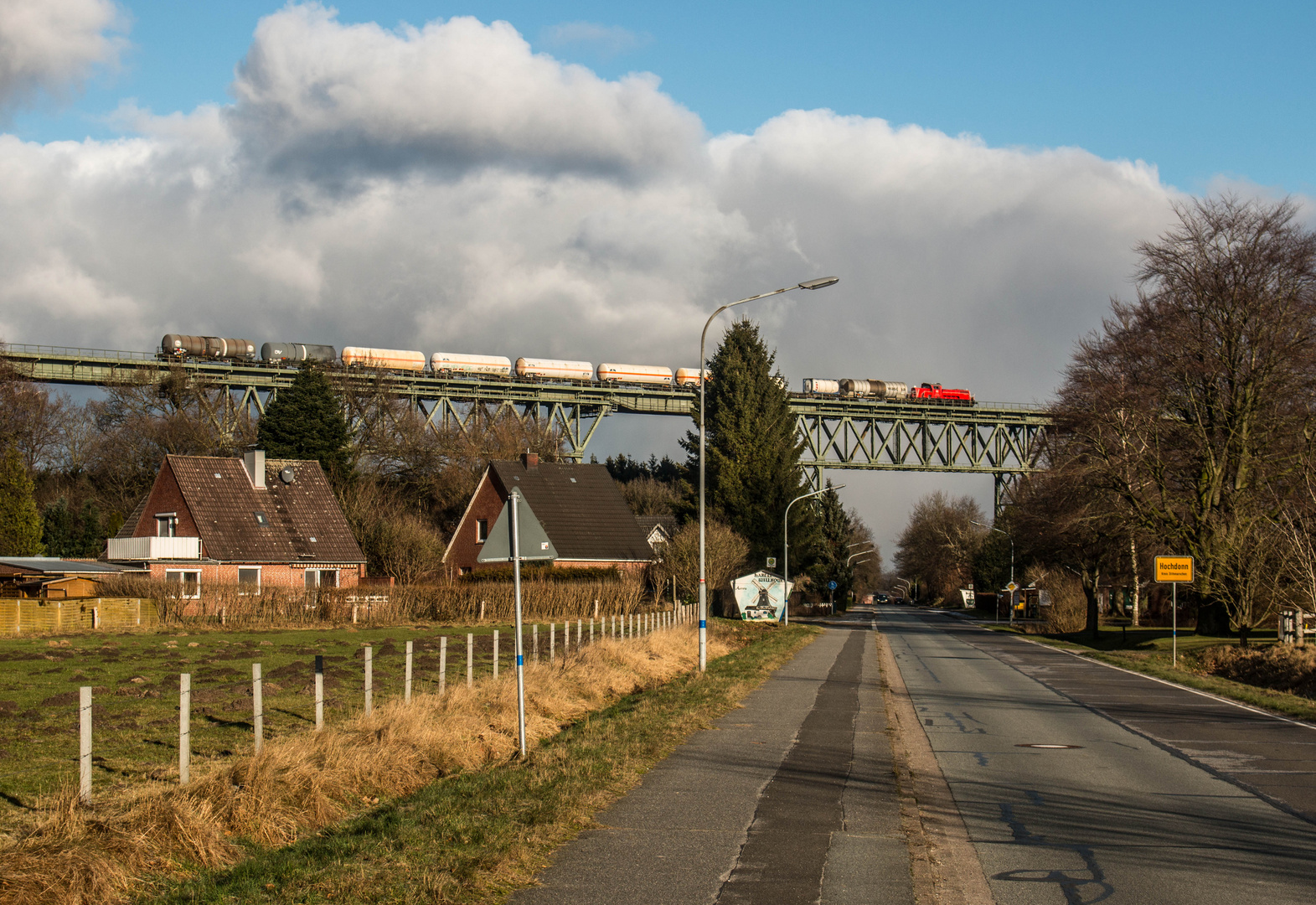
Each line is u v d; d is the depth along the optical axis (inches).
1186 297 1437.0
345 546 2050.9
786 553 1937.7
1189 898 267.7
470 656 618.8
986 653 1353.3
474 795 363.9
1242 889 275.9
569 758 436.8
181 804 304.8
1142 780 438.6
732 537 1932.8
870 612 3782.0
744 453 2316.7
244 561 1909.4
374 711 495.5
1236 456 1439.5
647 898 261.3
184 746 347.6
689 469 2428.6
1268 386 1400.1
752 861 296.0
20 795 369.7
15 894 242.2
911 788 411.8
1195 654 1272.1
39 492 2760.8
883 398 3523.6
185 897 254.8
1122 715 681.6
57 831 277.7
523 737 467.2
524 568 1888.5
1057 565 1993.1
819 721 606.9
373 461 2925.7
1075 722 639.8
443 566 2160.4
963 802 390.9
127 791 355.9
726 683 775.7
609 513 2309.3
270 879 267.1
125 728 521.0
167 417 2755.9
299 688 697.6
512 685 603.2
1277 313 1375.5
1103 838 333.7
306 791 352.8
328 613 1502.2
